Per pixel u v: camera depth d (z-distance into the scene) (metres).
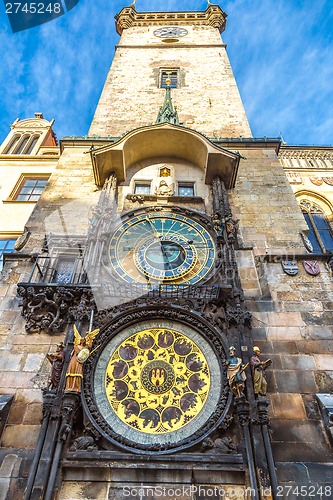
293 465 9.09
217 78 27.44
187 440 9.15
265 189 17.12
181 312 11.27
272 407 10.14
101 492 8.55
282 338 11.55
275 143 19.61
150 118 23.42
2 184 21.55
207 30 34.66
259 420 9.18
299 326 11.84
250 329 11.10
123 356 10.67
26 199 20.86
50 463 8.61
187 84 26.78
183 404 9.89
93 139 19.84
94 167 16.47
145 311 11.26
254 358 10.18
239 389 9.47
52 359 10.27
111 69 28.73
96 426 9.33
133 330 11.12
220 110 24.12
